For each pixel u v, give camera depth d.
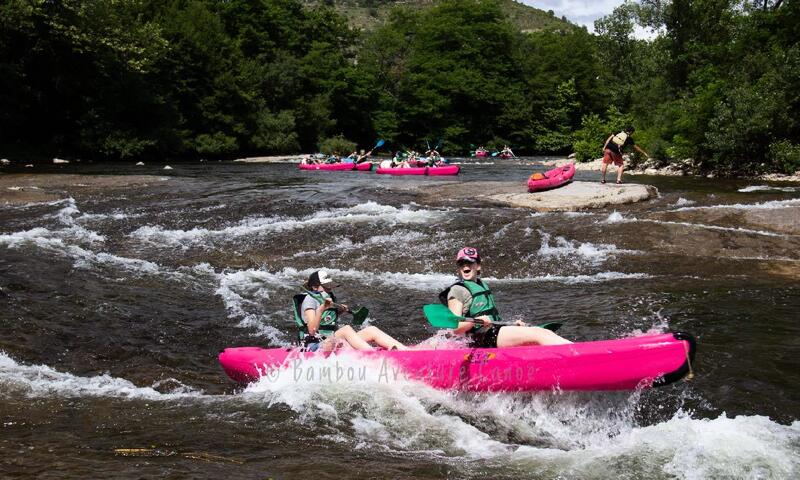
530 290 9.25
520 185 17.59
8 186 17.88
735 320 7.43
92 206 15.02
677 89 33.00
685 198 15.28
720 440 4.52
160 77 39.59
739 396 5.41
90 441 4.46
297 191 16.88
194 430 4.71
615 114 34.72
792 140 23.12
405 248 11.33
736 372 5.90
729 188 18.23
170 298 8.73
